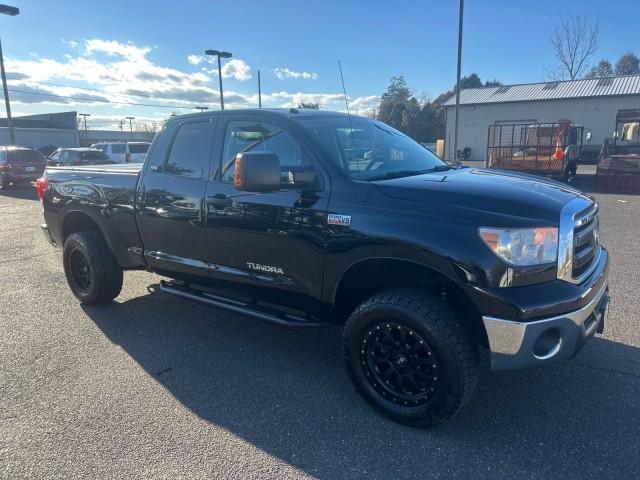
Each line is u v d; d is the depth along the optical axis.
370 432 3.02
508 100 37.72
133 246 4.66
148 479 2.61
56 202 5.27
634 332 4.37
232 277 3.89
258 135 3.76
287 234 3.46
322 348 4.24
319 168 3.38
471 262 2.74
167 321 4.86
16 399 3.41
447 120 40.50
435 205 2.94
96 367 3.89
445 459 2.76
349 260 3.16
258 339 4.43
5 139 44.78
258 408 3.29
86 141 69.56
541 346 2.77
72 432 3.03
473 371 2.85
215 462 2.74
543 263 2.78
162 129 4.43
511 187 3.14
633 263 6.60
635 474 2.61
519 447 2.85
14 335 4.53
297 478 2.62
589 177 21.02
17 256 7.79
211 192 3.92
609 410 3.21
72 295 5.70
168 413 3.23
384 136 4.18
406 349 2.99
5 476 2.63
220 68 27.38
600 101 34.88
